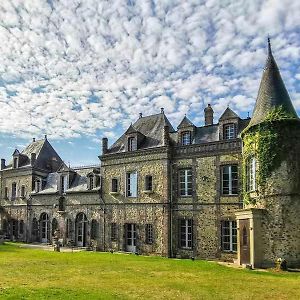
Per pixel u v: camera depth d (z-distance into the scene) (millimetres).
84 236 35938
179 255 28203
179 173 29328
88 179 36469
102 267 20078
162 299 12109
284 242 20781
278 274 18453
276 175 21672
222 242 26391
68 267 19750
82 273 17672
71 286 14047
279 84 23859
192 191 28312
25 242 41156
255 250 21203
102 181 34438
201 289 14031
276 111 22594
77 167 40375
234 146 26641
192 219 27984
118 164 33312
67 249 33469
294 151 21734
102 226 33750
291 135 21953
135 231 31234
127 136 32844
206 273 18453
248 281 16109
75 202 37125
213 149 27672
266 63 24953
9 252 27859
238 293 13367
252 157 23422
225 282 15766
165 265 21531
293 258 20453
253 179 23203
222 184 27078
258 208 21797
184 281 15867
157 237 29469
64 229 37750
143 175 31188
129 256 27281
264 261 21172
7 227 44750
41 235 41031
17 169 45031
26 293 12375
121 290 13492
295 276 17844
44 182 43188
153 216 29984
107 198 33781
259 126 22656
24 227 42781
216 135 28234
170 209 29109
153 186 30297
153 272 18516
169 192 29328
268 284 15344
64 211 38125
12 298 11484
